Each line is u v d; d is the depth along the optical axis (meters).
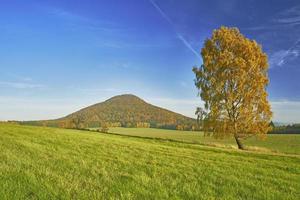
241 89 50.94
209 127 52.53
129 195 11.23
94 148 29.84
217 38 53.91
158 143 46.69
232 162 25.92
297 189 15.21
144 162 21.69
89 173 15.40
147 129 163.88
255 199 12.29
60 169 15.97
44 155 21.56
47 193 10.73
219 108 51.69
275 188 14.94
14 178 12.78
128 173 16.58
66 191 11.13
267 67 52.59
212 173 18.36
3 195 10.07
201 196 11.96
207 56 53.25
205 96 52.59
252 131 51.28
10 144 27.78
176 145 44.31
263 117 51.22
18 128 55.75
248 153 37.59
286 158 33.72
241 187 14.46
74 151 26.00
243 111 51.00
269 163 27.00
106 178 14.22
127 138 54.66
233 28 54.56
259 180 17.28
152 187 13.05
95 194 11.03
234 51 53.09
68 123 159.38
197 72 54.16
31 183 12.02
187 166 20.97
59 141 34.62
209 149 40.38
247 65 51.34
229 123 51.72
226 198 11.97
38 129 57.56
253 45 52.75
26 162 17.27
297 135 120.12
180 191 12.70
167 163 21.84
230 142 90.69
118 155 25.25
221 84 51.38
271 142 91.81
